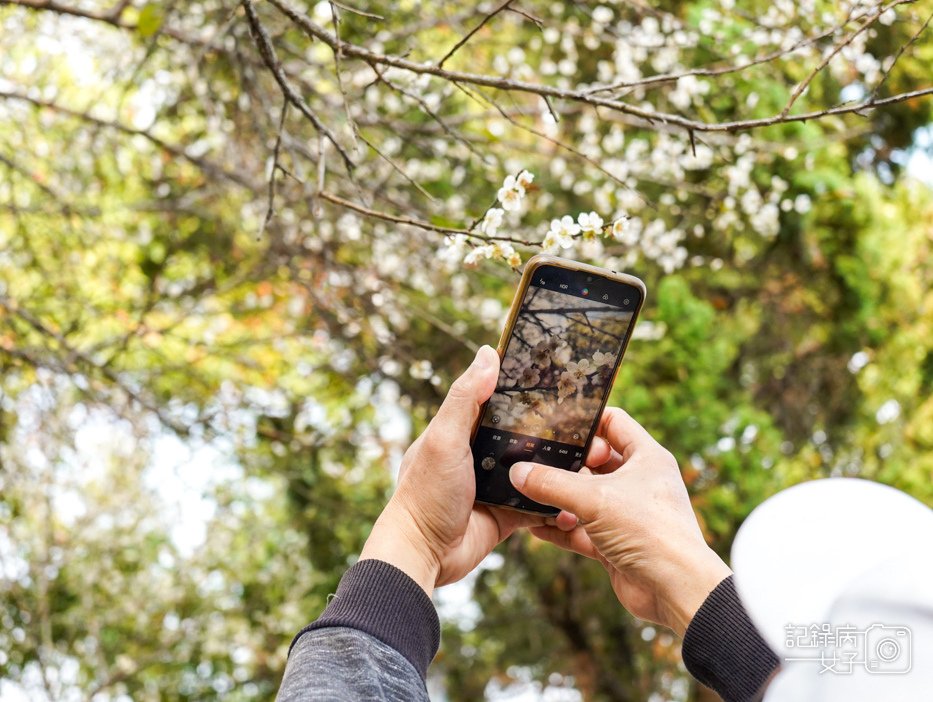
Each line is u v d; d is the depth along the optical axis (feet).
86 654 23.80
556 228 5.38
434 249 12.67
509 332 4.56
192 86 14.56
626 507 3.84
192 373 15.58
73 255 17.38
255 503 26.37
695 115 13.30
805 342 22.03
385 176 12.65
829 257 19.79
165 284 19.21
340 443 18.34
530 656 29.27
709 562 3.62
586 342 4.67
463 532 4.05
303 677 3.09
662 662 27.81
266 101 11.18
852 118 15.92
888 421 25.35
